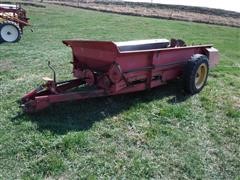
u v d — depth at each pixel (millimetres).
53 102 5023
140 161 4254
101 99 6008
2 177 3816
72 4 33594
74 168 4039
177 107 5988
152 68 5938
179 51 6484
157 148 4605
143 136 4883
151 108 5879
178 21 26672
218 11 36250
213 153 4617
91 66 5797
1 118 5152
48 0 35688
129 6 36469
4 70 7922
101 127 5043
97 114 5457
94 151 4418
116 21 21922
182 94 6707
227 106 6324
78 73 5945
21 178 3816
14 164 4062
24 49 10625
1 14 12586
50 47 11141
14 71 7855
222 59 11594
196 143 4828
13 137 4602
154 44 6590
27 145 4418
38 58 9344
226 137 5105
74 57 5988
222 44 16328
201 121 5578
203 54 7230
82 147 4465
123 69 5492
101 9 31203
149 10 34031
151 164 4219
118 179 3902
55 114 5344
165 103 6148
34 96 5297
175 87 7008
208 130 5281
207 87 7375
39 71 7938
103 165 4133
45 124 4961
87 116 5363
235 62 11336
